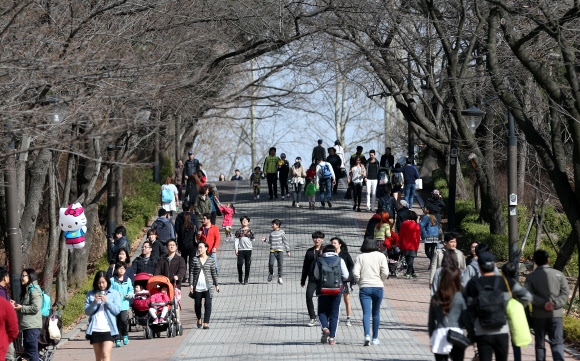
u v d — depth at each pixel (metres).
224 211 82.81
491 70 56.09
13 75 37.28
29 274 42.09
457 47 74.12
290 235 88.38
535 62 51.00
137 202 97.50
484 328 31.66
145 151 109.31
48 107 35.06
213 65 68.56
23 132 35.38
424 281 68.94
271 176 110.69
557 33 49.50
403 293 64.25
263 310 59.88
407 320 54.56
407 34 87.44
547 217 82.31
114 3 45.53
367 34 78.44
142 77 45.97
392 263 70.75
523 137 74.31
